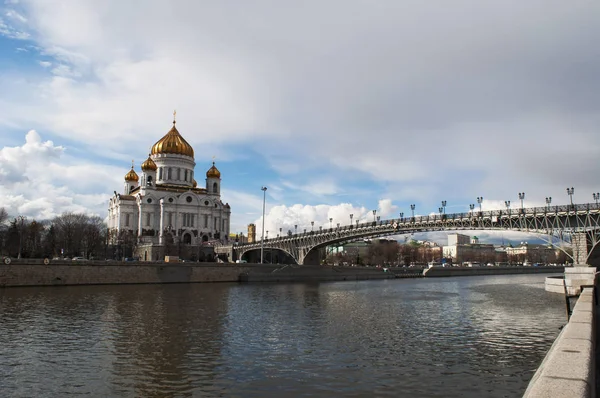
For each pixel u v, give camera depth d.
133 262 90.44
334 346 33.16
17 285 76.19
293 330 39.59
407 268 164.00
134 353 30.45
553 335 37.94
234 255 160.75
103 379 24.78
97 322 42.41
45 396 22.17
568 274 78.94
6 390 23.00
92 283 84.31
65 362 28.09
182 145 194.00
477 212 94.62
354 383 24.36
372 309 55.88
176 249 156.38
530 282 125.94
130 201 183.50
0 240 136.12
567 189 84.19
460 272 181.00
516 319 47.28
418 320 46.28
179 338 35.41
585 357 9.37
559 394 7.07
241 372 26.19
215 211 193.12
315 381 24.64
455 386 24.02
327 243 127.75
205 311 51.00
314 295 75.44
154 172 185.75
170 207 181.62
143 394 22.48
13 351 30.86
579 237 80.00
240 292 77.81
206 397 22.11
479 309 56.28
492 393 22.94
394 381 24.73
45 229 160.25
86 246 141.12
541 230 84.31
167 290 78.31
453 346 33.47
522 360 29.31
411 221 105.56
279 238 143.62
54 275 80.38
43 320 43.22
